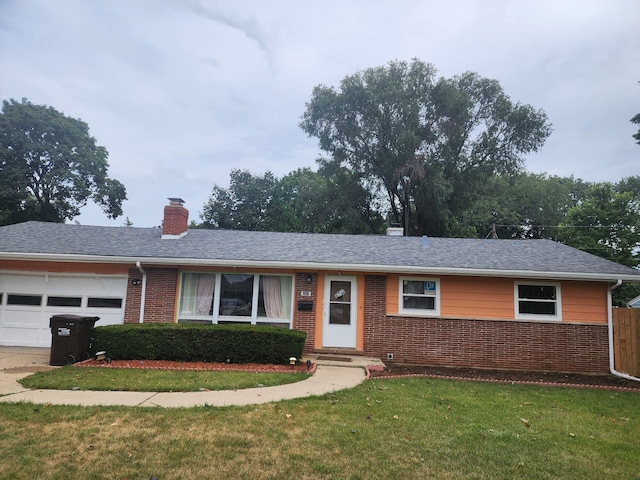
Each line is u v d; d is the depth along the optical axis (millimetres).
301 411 5879
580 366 10945
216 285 12062
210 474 3855
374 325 11500
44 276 12094
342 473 3977
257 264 11438
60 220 33188
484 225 33344
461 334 11297
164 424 5113
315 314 11695
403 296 11656
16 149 30875
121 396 6395
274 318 11906
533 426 5723
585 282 11273
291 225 36906
